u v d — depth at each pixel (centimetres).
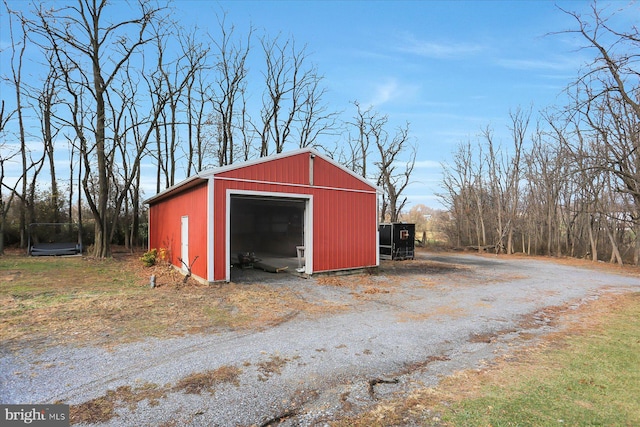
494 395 330
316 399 321
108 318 564
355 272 1122
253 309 650
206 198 869
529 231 2220
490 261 1681
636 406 310
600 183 1728
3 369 368
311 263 1015
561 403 314
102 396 315
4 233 1794
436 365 411
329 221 1063
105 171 1505
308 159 1023
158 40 1802
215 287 833
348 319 603
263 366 391
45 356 404
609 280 1139
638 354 448
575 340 511
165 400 311
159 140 2127
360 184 1148
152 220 1581
